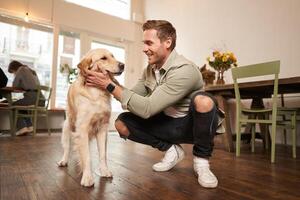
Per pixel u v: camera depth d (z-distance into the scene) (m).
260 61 3.65
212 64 3.40
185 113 1.46
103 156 1.43
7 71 4.57
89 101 1.33
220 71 3.38
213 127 1.31
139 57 6.30
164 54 1.42
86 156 1.28
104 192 1.13
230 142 2.59
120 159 1.97
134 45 6.21
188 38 4.98
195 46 4.81
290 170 1.69
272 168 1.75
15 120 3.73
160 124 1.51
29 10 4.64
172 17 5.43
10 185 1.22
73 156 1.97
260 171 1.65
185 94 1.34
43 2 4.79
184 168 1.66
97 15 5.54
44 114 4.24
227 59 3.24
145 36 1.43
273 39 3.49
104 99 1.38
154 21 1.43
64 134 1.71
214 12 4.41
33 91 3.97
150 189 1.19
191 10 4.92
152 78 1.57
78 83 1.42
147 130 1.54
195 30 4.81
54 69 4.90
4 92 3.71
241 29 3.93
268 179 1.43
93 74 1.33
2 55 4.53
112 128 5.29
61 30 5.08
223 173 1.58
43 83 4.96
